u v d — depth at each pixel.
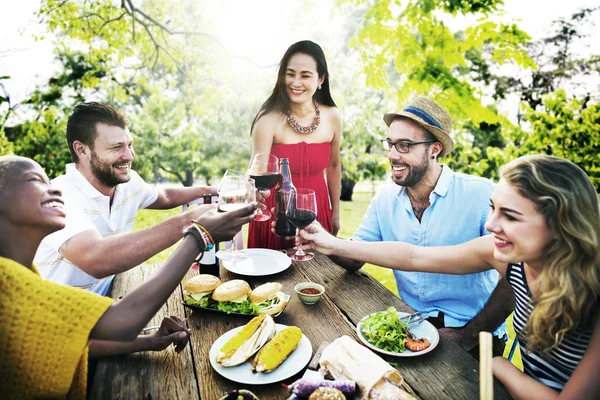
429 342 1.41
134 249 1.58
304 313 1.61
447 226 2.16
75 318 0.91
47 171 15.00
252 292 1.63
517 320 1.44
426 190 2.20
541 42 7.77
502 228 1.25
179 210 14.03
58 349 0.90
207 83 8.33
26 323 0.89
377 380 1.12
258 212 2.08
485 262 1.66
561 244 1.19
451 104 4.27
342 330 1.50
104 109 1.87
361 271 2.02
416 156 2.06
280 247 2.82
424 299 2.14
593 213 1.16
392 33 4.30
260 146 2.91
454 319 2.06
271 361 1.23
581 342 1.22
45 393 0.93
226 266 2.02
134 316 0.98
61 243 1.61
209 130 17.70
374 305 1.68
